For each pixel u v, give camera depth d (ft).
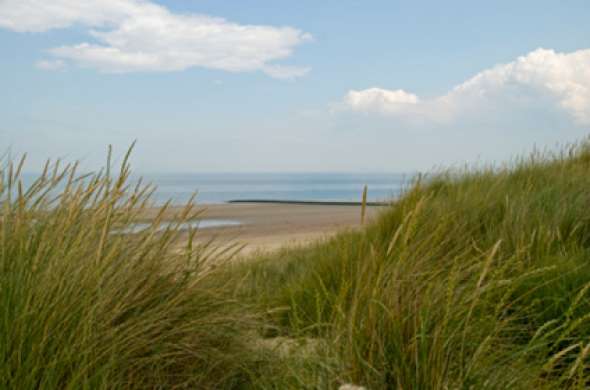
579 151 25.96
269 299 13.99
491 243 13.88
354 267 12.85
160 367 7.66
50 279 6.93
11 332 6.41
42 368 6.36
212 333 8.89
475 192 19.20
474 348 7.48
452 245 13.85
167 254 9.33
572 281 10.51
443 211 16.10
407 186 21.26
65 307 6.83
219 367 8.59
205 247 9.86
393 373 6.97
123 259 8.27
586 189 17.52
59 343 6.61
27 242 7.39
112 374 6.80
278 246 43.27
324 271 14.25
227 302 9.59
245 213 115.85
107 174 8.50
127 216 8.97
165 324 8.02
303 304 13.21
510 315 10.06
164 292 8.55
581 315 9.47
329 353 7.91
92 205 8.53
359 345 7.48
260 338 10.06
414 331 7.16
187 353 8.27
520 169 23.65
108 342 7.08
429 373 6.65
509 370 7.24
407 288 8.36
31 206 8.26
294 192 388.98
